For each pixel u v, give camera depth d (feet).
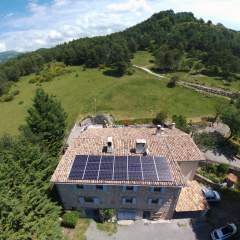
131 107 313.53
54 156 171.63
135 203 119.24
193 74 429.38
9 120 326.24
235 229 117.50
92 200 120.16
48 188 126.11
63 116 189.78
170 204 119.34
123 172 113.29
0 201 89.97
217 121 264.93
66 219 120.16
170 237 118.11
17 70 497.87
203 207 124.67
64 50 566.77
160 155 124.36
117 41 590.55
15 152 129.70
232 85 388.16
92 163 118.32
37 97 181.47
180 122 231.30
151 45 592.60
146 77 402.52
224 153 206.28
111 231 120.26
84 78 421.18
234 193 144.66
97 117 275.39
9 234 87.35
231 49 569.23
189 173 139.74
